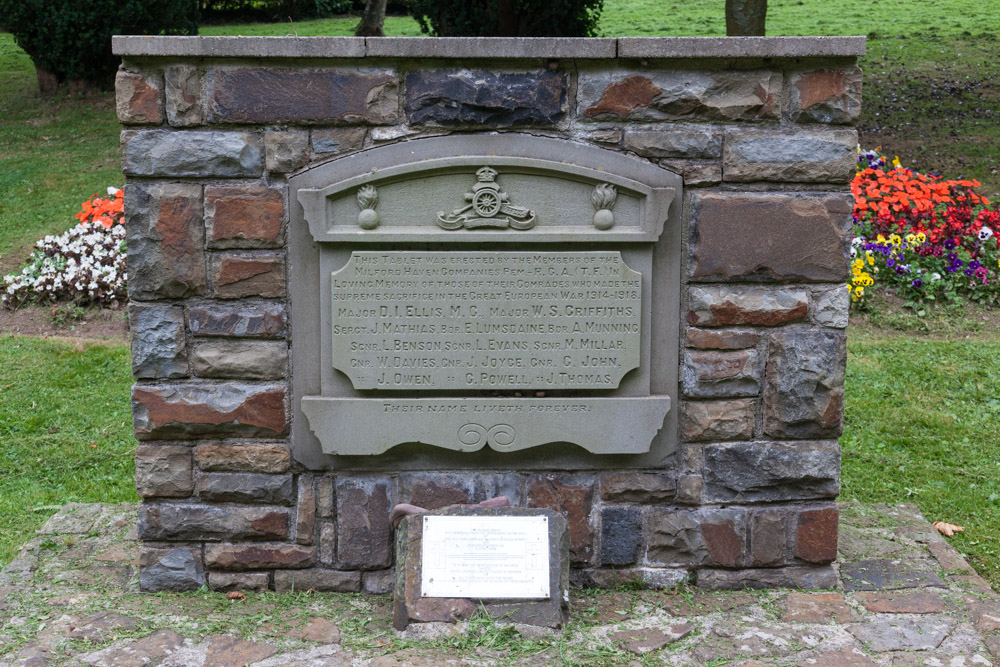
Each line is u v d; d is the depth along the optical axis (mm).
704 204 3359
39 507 4484
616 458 3525
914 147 11117
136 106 3244
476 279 3352
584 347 3402
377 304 3357
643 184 3318
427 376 3402
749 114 3326
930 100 12836
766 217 3375
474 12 12430
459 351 3393
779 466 3527
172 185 3307
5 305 7570
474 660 3031
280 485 3498
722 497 3561
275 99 3264
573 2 12320
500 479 3537
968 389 5812
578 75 3303
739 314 3430
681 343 3473
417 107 3301
